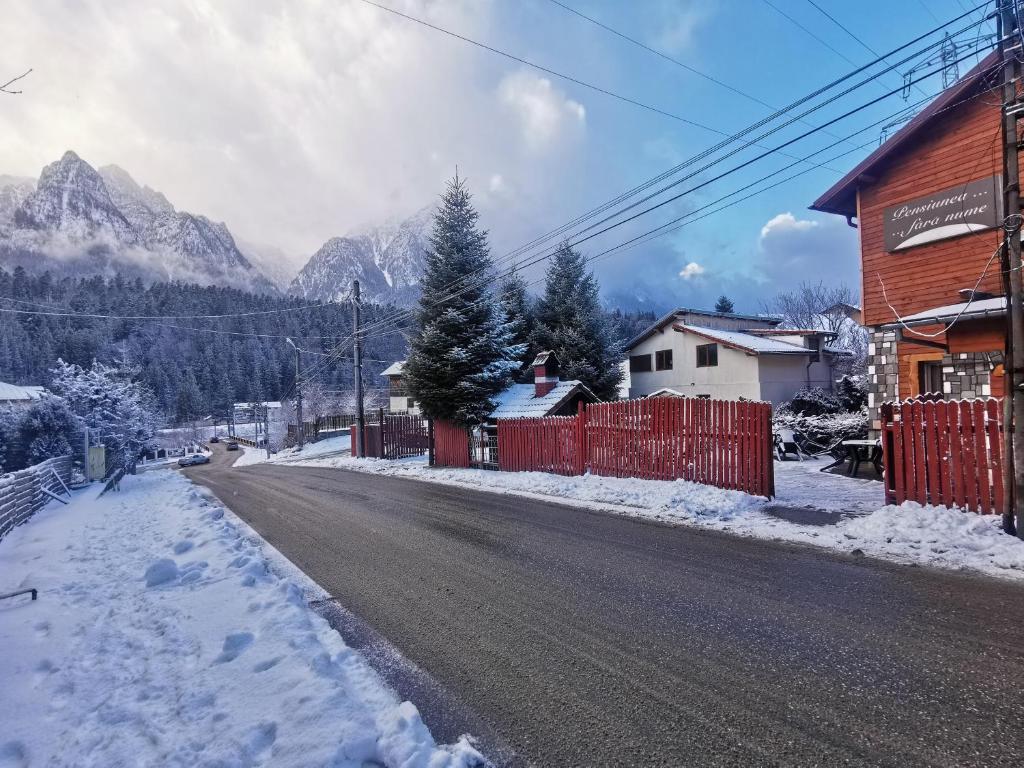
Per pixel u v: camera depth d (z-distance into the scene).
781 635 3.87
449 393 18.97
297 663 3.56
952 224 11.52
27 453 21.70
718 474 9.64
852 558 5.67
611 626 4.18
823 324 44.06
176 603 5.00
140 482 21.50
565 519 8.46
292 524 9.26
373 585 5.52
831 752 2.53
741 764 2.47
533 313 31.19
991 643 3.61
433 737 2.80
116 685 3.38
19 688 3.37
